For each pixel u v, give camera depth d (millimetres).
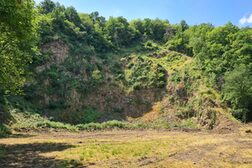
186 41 102812
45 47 72750
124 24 106750
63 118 60031
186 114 62438
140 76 75688
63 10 96062
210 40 83188
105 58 83500
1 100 49312
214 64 72188
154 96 70750
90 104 67062
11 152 24406
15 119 46562
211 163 21047
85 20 100750
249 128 47625
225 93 60594
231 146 29906
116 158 21641
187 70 75125
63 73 69625
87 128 47625
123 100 70125
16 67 27453
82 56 78062
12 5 20156
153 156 22938
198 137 38000
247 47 73938
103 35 97000
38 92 61750
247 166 20266
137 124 53594
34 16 25438
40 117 52531
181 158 22672
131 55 87688
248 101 57750
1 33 22938
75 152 23875
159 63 82812
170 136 39406
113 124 50781
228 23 85500
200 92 64438
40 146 28250
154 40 110812
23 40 23812
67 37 81688
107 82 73562
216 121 55469
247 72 61312
